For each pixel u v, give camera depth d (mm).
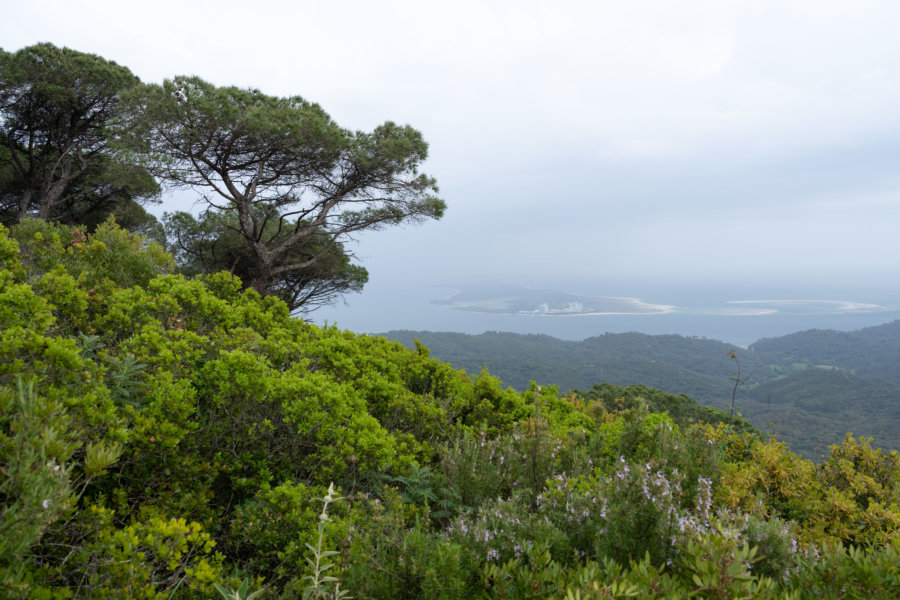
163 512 2328
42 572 1636
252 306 5805
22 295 2428
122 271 5633
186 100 11086
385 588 1994
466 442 4031
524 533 2439
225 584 1935
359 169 14398
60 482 1479
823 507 3994
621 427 5469
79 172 17812
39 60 15977
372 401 4641
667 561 2105
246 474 3102
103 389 2357
